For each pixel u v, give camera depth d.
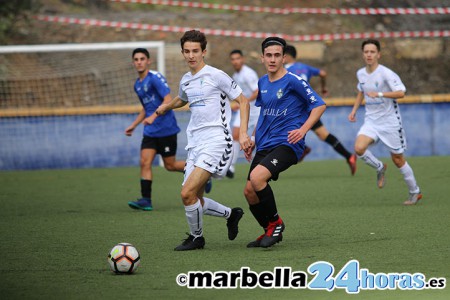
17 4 64.69
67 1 69.69
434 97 51.19
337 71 62.75
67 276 20.73
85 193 39.38
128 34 65.12
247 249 23.95
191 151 24.23
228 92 23.88
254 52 64.06
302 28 66.38
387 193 36.41
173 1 70.81
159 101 33.28
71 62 60.72
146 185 33.25
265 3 70.94
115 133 50.69
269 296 18.75
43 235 27.38
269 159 23.36
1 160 50.56
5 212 33.47
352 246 24.05
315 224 28.30
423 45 64.81
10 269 21.70
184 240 24.39
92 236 26.98
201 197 24.42
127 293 18.89
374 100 33.09
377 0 70.19
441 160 48.50
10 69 59.50
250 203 23.98
